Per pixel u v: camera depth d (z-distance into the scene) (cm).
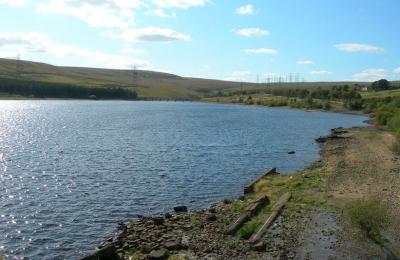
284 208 3462
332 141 8788
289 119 16325
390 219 3098
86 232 3219
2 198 4141
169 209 3838
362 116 18375
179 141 8931
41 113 17750
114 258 2516
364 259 2447
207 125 13175
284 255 2531
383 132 10119
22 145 8075
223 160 6569
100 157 6700
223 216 3400
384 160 5850
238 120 15562
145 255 2600
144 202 4072
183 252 2627
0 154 6875
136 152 7281
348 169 5191
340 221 3108
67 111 19212
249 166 6075
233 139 9444
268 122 14725
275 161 6531
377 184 4309
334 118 17025
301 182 4397
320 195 3862
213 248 2673
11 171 5472
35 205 3919
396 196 3806
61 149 7562
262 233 2889
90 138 9306
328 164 5734
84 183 4844
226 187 4750
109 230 3266
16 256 2778
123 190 4534
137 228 3162
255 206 3431
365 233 2772
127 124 13125
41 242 3019
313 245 2670
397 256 2481
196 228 3108
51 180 4975
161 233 2997
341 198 3747
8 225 3356
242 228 2997
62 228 3306
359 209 2808
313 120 15888
